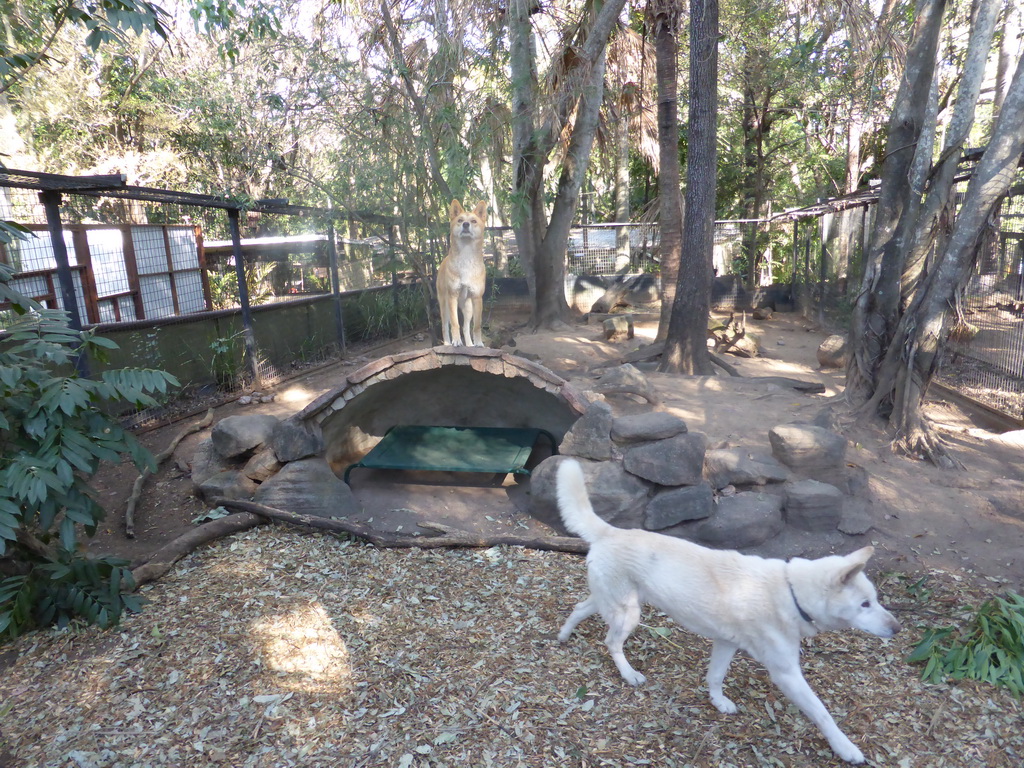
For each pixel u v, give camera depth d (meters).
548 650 3.96
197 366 8.76
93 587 4.27
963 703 3.49
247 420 6.05
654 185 24.27
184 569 4.98
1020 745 3.21
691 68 8.44
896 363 6.65
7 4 10.13
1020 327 7.54
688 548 3.37
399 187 9.88
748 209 23.53
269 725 3.39
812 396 7.64
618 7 10.27
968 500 5.61
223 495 5.80
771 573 3.15
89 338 4.18
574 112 12.85
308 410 5.77
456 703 3.51
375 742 3.26
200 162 16.08
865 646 4.00
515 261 17.91
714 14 8.24
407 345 12.80
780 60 16.30
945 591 4.55
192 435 7.56
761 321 15.45
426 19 9.52
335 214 10.45
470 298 6.32
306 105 9.53
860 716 3.40
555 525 5.55
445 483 6.52
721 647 3.34
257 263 14.39
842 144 20.97
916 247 6.73
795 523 5.25
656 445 5.30
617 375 7.03
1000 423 7.36
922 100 6.81
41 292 8.83
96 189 6.67
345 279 13.34
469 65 10.16
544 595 4.56
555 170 16.05
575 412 5.66
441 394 7.45
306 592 4.63
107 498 6.16
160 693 3.65
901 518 5.44
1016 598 3.97
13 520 3.58
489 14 10.59
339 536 5.45
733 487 5.42
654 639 4.07
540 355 11.16
